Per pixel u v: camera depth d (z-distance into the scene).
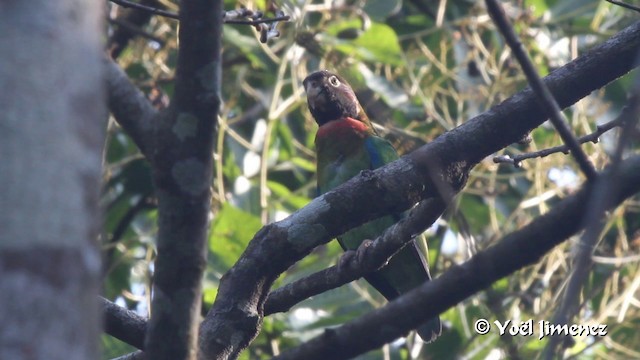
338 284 7.18
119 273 12.99
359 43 12.72
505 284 11.80
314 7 12.45
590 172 4.79
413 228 6.77
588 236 3.79
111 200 13.51
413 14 15.11
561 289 10.77
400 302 5.43
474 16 13.98
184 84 5.17
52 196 2.99
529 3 14.12
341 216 6.43
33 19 3.10
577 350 11.83
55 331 2.87
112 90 6.38
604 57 6.46
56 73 3.09
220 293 6.36
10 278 2.88
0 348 2.80
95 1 3.23
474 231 12.95
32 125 3.02
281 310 7.23
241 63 13.67
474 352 11.48
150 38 12.36
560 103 6.52
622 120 4.65
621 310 11.73
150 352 5.21
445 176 6.44
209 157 5.25
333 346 5.57
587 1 13.82
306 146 14.20
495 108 6.46
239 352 6.29
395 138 13.23
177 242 5.18
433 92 13.16
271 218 12.04
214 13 5.10
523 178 13.72
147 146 6.18
